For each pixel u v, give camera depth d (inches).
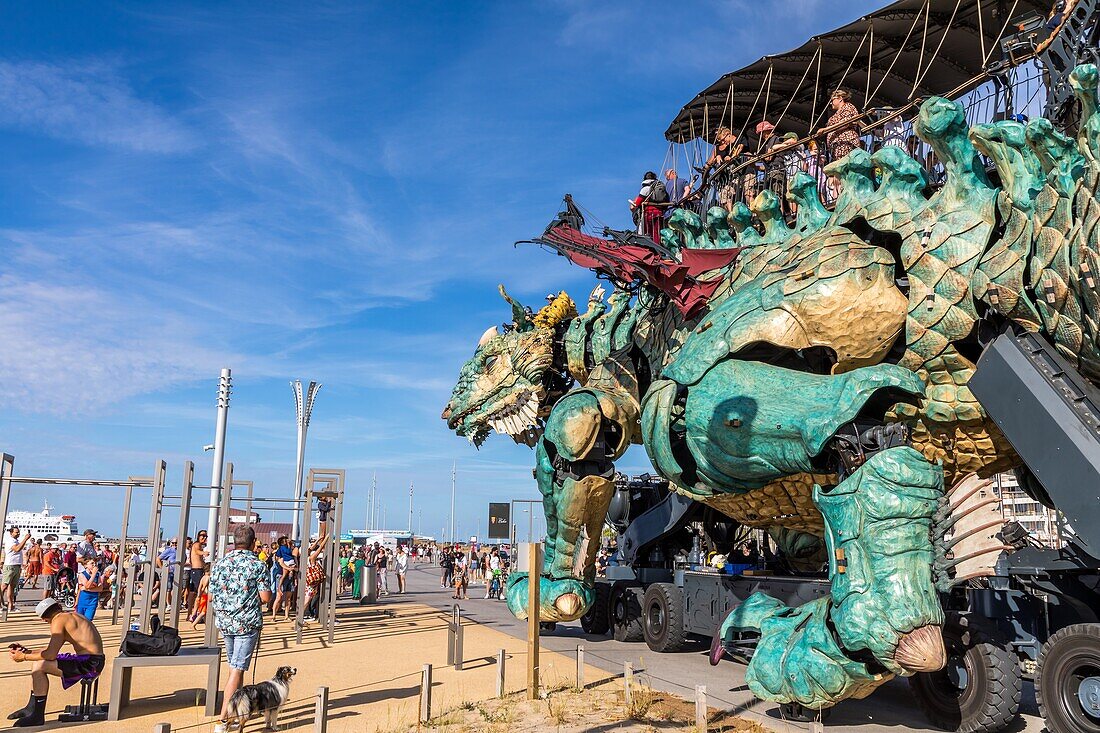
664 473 381.4
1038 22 344.5
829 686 283.4
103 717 291.3
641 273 423.5
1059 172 264.7
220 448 748.6
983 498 408.2
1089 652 257.6
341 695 339.6
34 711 281.7
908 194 324.2
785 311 335.0
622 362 486.0
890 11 425.4
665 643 479.5
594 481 462.6
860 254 326.0
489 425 561.3
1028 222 277.9
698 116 555.8
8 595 647.1
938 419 310.0
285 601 660.1
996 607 315.3
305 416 973.8
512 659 442.0
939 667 264.8
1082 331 259.8
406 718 295.7
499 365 560.7
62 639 289.7
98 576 573.3
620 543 597.6
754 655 315.3
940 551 283.4
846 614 278.8
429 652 470.3
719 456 347.9
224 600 285.9
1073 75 256.4
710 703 333.7
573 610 471.5
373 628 602.9
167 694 336.2
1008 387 279.7
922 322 304.2
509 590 513.7
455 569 1037.2
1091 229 251.0
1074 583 299.1
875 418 323.6
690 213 436.8
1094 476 250.4
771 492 358.3
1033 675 328.2
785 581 395.5
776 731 288.7
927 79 492.7
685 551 558.3
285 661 434.0
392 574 1706.4
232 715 261.1
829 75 496.4
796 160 426.0
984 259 291.3
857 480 290.2
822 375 330.0
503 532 1006.4
